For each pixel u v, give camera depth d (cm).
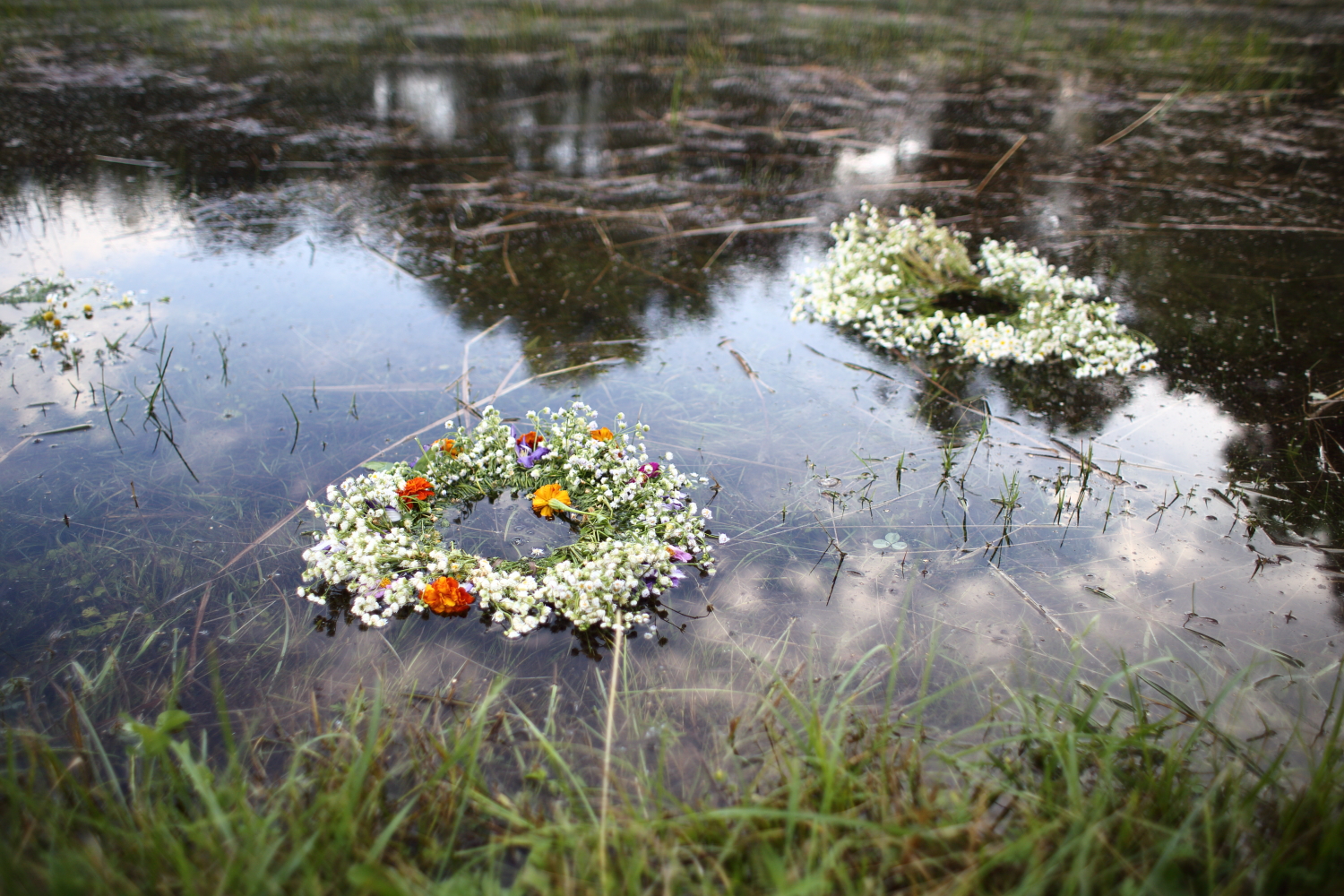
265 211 562
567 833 188
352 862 181
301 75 888
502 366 399
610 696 223
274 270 484
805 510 309
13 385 365
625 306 461
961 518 305
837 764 202
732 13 1289
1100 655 247
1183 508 308
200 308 439
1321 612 261
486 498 310
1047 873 172
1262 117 791
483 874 185
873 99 863
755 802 199
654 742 220
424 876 180
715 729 224
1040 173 662
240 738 218
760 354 418
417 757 213
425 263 503
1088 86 903
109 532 286
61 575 267
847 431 357
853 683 239
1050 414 369
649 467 300
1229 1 1388
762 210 595
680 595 270
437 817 196
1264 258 510
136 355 394
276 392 371
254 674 237
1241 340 420
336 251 512
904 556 287
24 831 184
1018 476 328
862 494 318
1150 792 197
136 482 311
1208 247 526
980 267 502
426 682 236
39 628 248
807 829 192
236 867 173
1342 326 430
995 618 261
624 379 392
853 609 265
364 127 738
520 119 782
